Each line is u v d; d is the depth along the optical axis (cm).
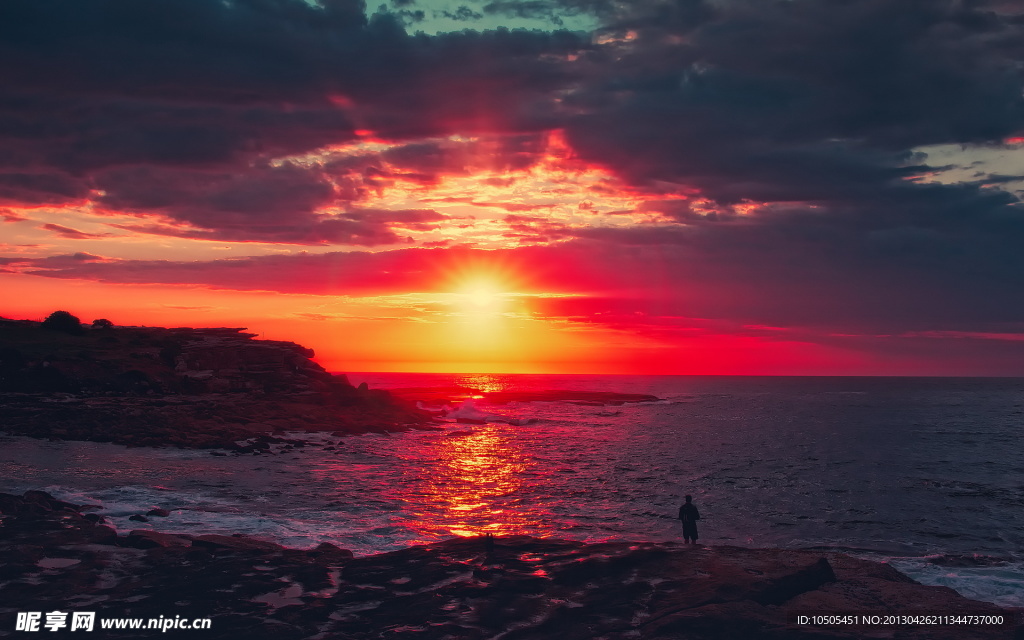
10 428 5244
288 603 1856
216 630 1648
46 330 8094
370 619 1755
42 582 1931
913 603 1853
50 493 3316
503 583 1986
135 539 2330
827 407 14650
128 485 3775
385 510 3525
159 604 1805
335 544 2638
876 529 3434
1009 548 3098
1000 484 4959
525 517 3500
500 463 5662
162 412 6300
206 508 3284
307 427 7106
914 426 10006
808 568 2028
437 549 2381
